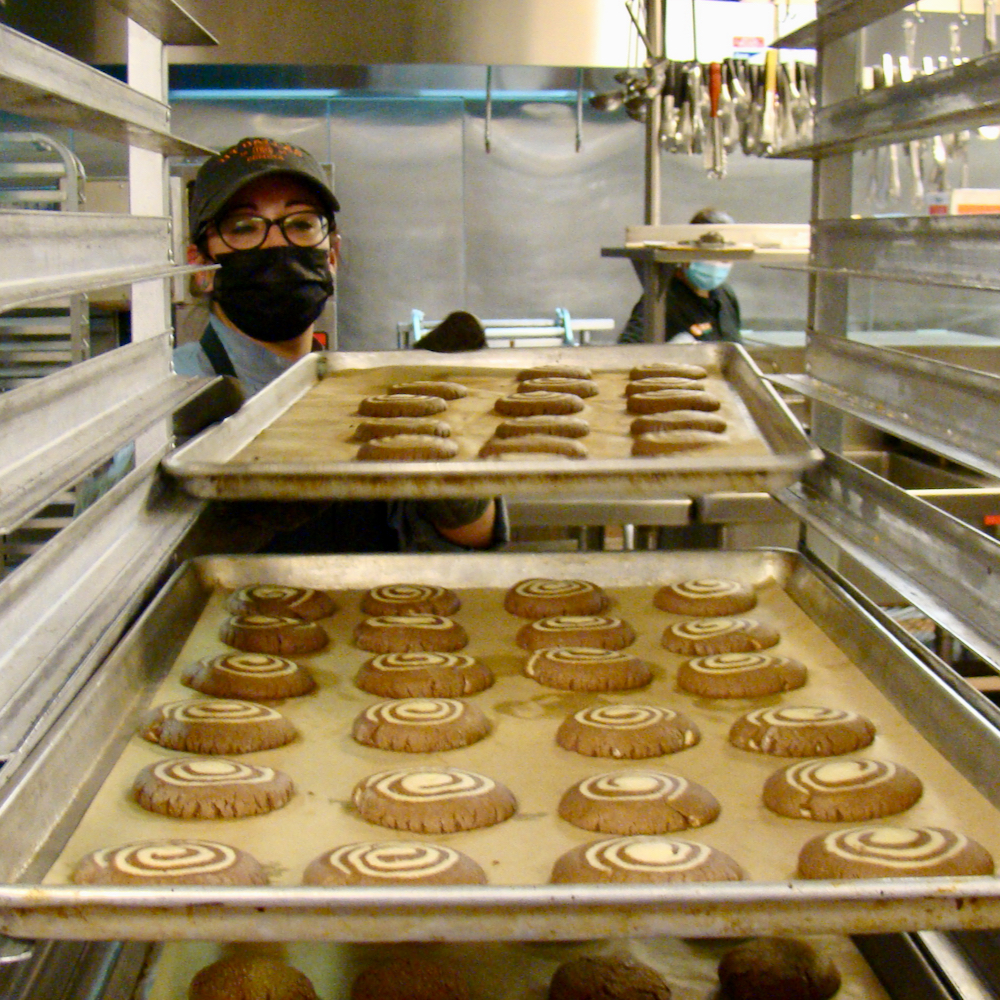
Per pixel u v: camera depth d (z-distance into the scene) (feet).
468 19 12.46
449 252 15.53
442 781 3.60
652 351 6.64
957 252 3.91
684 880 3.03
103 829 3.36
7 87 3.18
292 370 6.19
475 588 5.42
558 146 15.28
